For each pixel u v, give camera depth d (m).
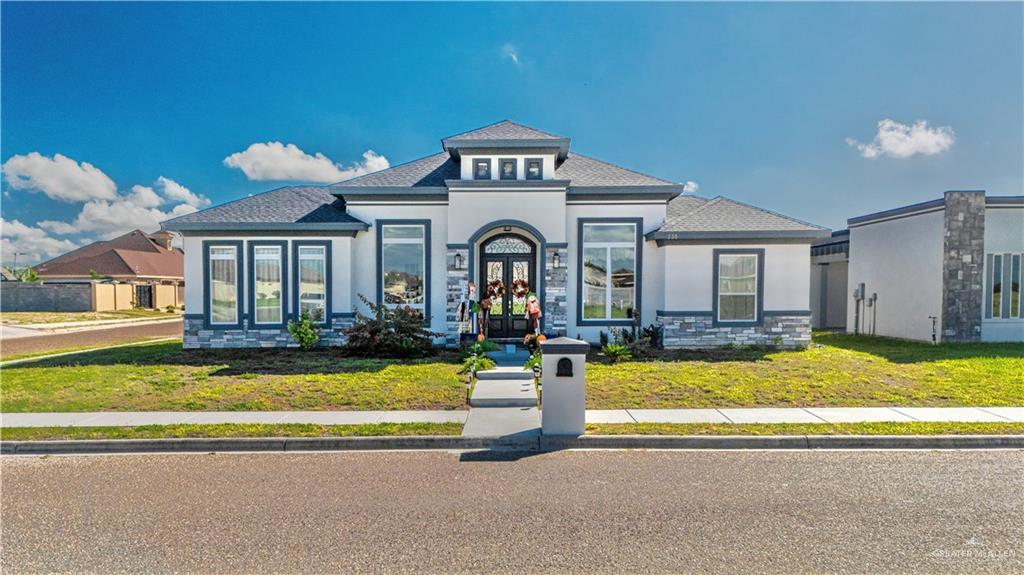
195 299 14.64
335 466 6.53
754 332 14.58
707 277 14.53
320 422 8.00
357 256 14.98
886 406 8.80
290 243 14.63
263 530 4.77
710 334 14.58
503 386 10.10
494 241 15.27
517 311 15.16
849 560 4.21
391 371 11.40
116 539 4.62
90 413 8.49
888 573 4.03
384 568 4.12
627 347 13.40
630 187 14.84
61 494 5.64
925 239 16.28
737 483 5.88
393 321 13.41
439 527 4.80
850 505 5.27
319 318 14.61
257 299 14.73
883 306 17.94
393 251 15.07
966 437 7.24
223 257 14.70
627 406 8.89
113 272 43.72
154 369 11.73
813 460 6.70
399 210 14.99
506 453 7.04
